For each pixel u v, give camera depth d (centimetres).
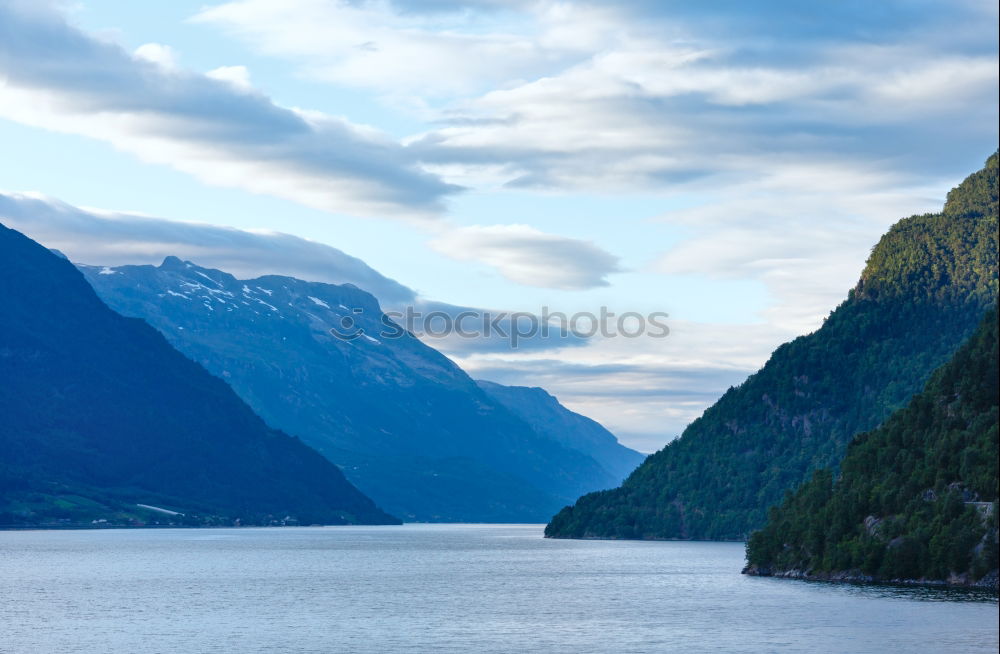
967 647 16350
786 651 16450
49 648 17475
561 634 18662
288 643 17888
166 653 16938
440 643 17800
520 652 16875
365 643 17850
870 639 17075
